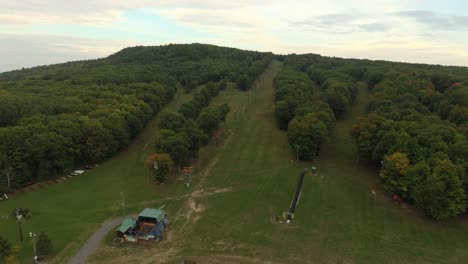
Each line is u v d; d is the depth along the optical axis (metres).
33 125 117.00
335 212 90.38
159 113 183.75
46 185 107.25
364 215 88.81
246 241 77.56
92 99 158.00
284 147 138.38
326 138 124.25
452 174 83.56
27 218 80.44
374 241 77.50
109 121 131.25
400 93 170.62
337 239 78.31
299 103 160.75
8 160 103.62
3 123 132.00
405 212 90.19
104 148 122.69
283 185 106.12
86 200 97.50
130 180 110.81
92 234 80.62
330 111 148.88
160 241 77.88
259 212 90.50
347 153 130.75
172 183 108.00
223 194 100.81
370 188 104.12
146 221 83.00
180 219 87.50
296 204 94.44
